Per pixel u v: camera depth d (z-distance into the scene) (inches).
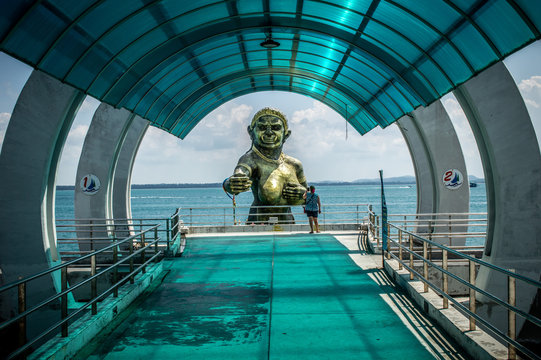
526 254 356.5
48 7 242.8
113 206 665.0
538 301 356.5
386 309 297.9
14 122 410.0
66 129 426.3
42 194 413.4
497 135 362.9
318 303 314.3
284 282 376.2
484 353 202.2
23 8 235.0
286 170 771.4
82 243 594.6
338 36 426.6
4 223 404.5
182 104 668.1
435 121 597.9
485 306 367.6
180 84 569.0
